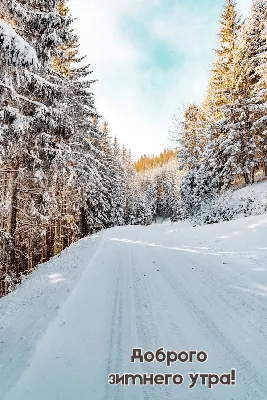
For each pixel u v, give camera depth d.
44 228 17.11
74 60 22.77
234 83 23.83
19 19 9.30
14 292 8.22
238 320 5.19
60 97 11.55
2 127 9.38
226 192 25.77
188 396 3.36
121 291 7.02
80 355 4.20
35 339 4.46
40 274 9.84
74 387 3.49
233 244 12.04
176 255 11.29
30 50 7.54
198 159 35.38
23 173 12.34
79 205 25.27
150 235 21.52
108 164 43.06
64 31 11.00
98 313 5.68
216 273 8.15
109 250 13.34
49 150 12.52
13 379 3.49
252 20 24.53
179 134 37.66
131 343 4.55
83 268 9.20
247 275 7.70
